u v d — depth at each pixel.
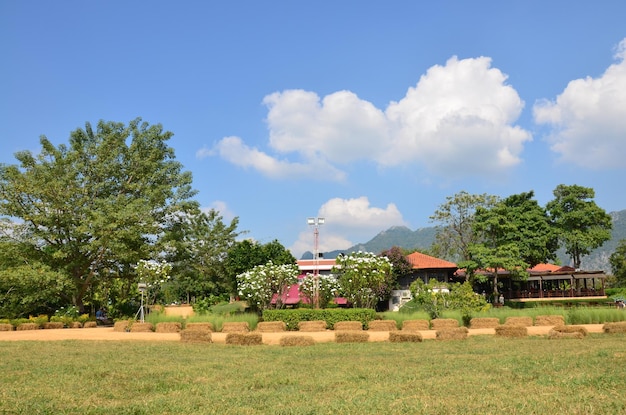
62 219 37.09
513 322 27.80
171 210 41.81
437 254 58.81
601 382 10.15
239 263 49.22
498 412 7.85
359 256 32.66
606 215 56.91
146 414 8.41
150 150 43.78
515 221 52.94
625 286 70.62
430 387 10.23
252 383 11.32
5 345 21.02
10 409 8.70
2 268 36.69
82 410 8.67
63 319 33.00
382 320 27.91
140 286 32.28
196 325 27.56
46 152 39.25
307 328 27.42
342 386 10.73
